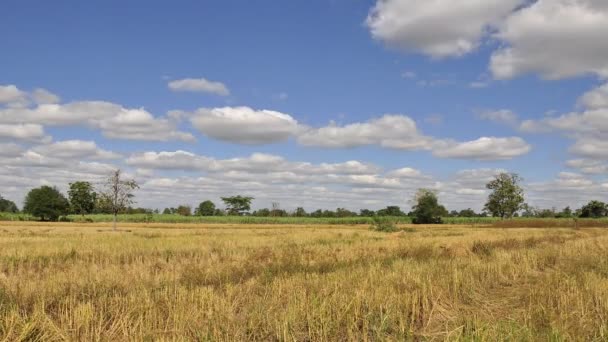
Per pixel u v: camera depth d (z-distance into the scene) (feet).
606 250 75.82
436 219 297.94
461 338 26.81
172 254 71.10
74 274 47.42
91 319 29.40
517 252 67.82
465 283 41.50
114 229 165.48
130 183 168.55
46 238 97.91
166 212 416.05
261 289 40.86
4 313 30.17
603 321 29.66
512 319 30.66
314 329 28.73
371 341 27.96
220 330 28.73
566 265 56.54
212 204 400.47
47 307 34.14
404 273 45.52
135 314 30.99
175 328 28.60
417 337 28.99
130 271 50.65
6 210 427.74
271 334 29.12
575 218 264.72
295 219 302.86
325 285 38.99
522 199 293.64
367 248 79.41
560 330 27.66
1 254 65.36
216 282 45.47
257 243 90.43
